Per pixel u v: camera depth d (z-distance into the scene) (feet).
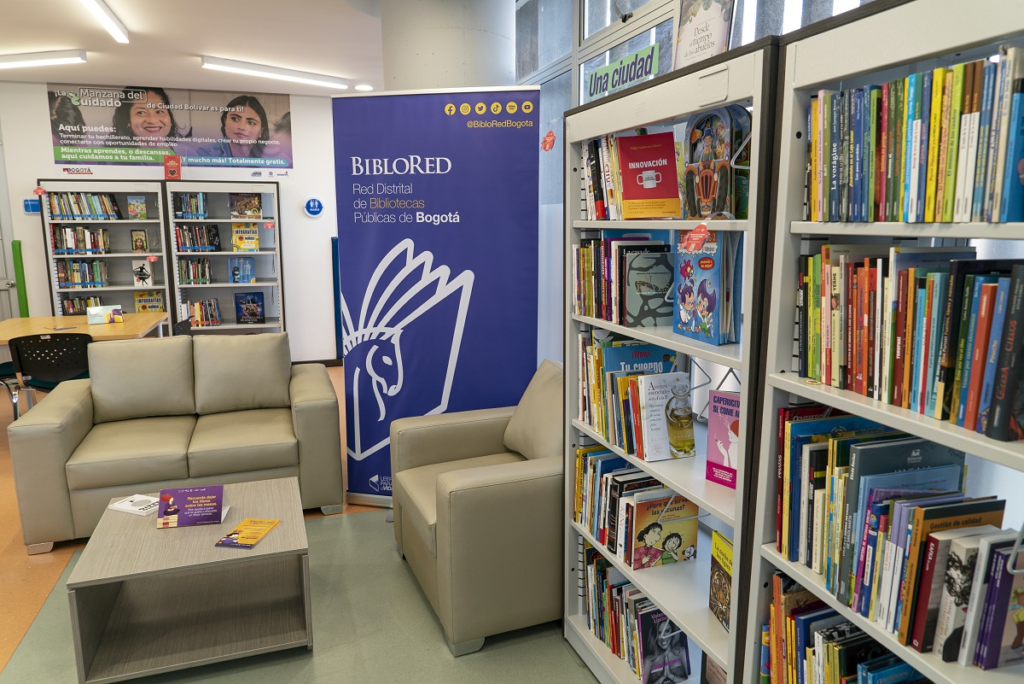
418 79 12.59
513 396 11.66
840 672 4.37
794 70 4.36
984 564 3.60
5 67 17.95
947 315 3.59
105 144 21.43
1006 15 3.06
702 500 5.67
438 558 8.13
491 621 8.12
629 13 10.25
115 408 12.18
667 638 7.04
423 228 11.28
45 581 9.76
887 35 3.68
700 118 5.78
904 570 3.88
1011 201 3.15
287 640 8.04
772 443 4.79
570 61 12.63
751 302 4.84
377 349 11.74
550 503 8.18
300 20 14.51
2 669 7.82
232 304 23.58
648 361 7.20
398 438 9.98
